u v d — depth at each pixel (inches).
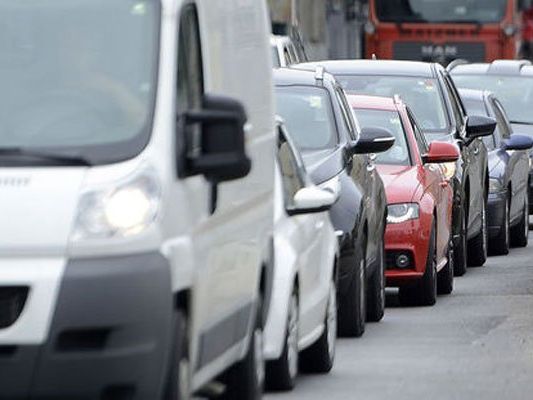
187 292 807.7
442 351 1290.6
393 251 1576.0
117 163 781.9
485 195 2087.8
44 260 763.4
